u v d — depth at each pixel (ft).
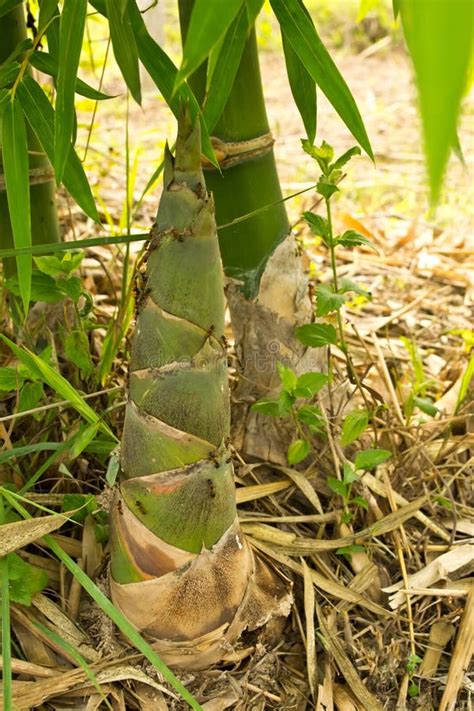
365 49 11.79
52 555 3.16
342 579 3.28
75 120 2.83
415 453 3.57
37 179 3.31
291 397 3.08
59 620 2.92
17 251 2.53
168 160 2.45
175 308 2.50
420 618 3.23
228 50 2.53
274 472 3.52
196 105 2.50
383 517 3.38
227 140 3.08
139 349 2.58
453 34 1.20
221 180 3.15
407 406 3.68
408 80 10.58
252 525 3.27
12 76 2.62
